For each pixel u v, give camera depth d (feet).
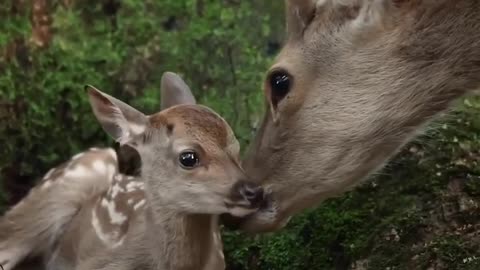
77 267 33.55
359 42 31.42
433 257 35.60
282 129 31.96
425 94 31.42
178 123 30.19
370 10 31.27
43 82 42.34
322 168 31.83
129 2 45.50
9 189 41.60
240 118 42.91
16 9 43.88
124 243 31.96
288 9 32.09
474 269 34.96
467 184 36.88
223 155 29.76
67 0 46.16
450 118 35.83
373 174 32.42
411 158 37.88
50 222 34.81
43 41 44.14
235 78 44.27
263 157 32.19
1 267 35.14
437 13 30.94
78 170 34.83
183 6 46.14
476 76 31.35
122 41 44.68
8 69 42.42
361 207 37.65
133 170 31.91
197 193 29.76
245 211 29.35
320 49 31.65
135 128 30.99
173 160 30.09
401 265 36.04
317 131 31.68
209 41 44.80
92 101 31.27
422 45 31.12
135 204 32.12
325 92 31.60
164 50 44.57
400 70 31.30
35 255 35.47
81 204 34.60
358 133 31.58
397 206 37.19
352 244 37.09
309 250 37.76
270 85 32.09
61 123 42.22
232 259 38.47
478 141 37.88
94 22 45.68
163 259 31.14
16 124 41.81
